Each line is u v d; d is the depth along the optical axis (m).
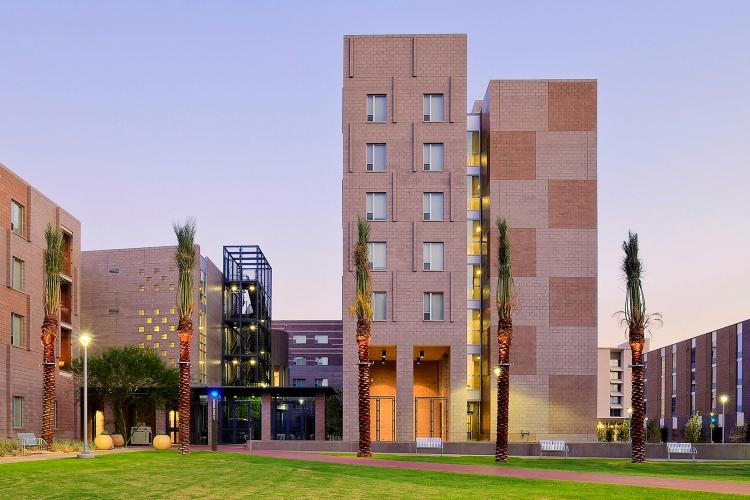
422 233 58.34
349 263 58.03
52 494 20.23
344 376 57.19
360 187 58.75
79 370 58.00
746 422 95.12
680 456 44.16
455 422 56.50
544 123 59.81
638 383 40.28
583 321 58.44
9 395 50.66
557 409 57.66
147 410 65.50
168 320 71.44
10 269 52.19
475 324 62.12
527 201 59.34
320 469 30.31
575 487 23.92
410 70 59.59
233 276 86.12
